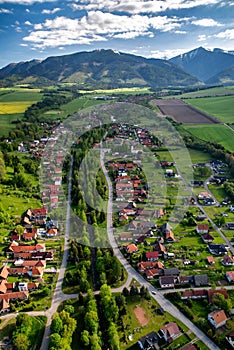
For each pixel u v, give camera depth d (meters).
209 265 152.50
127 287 137.62
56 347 103.69
